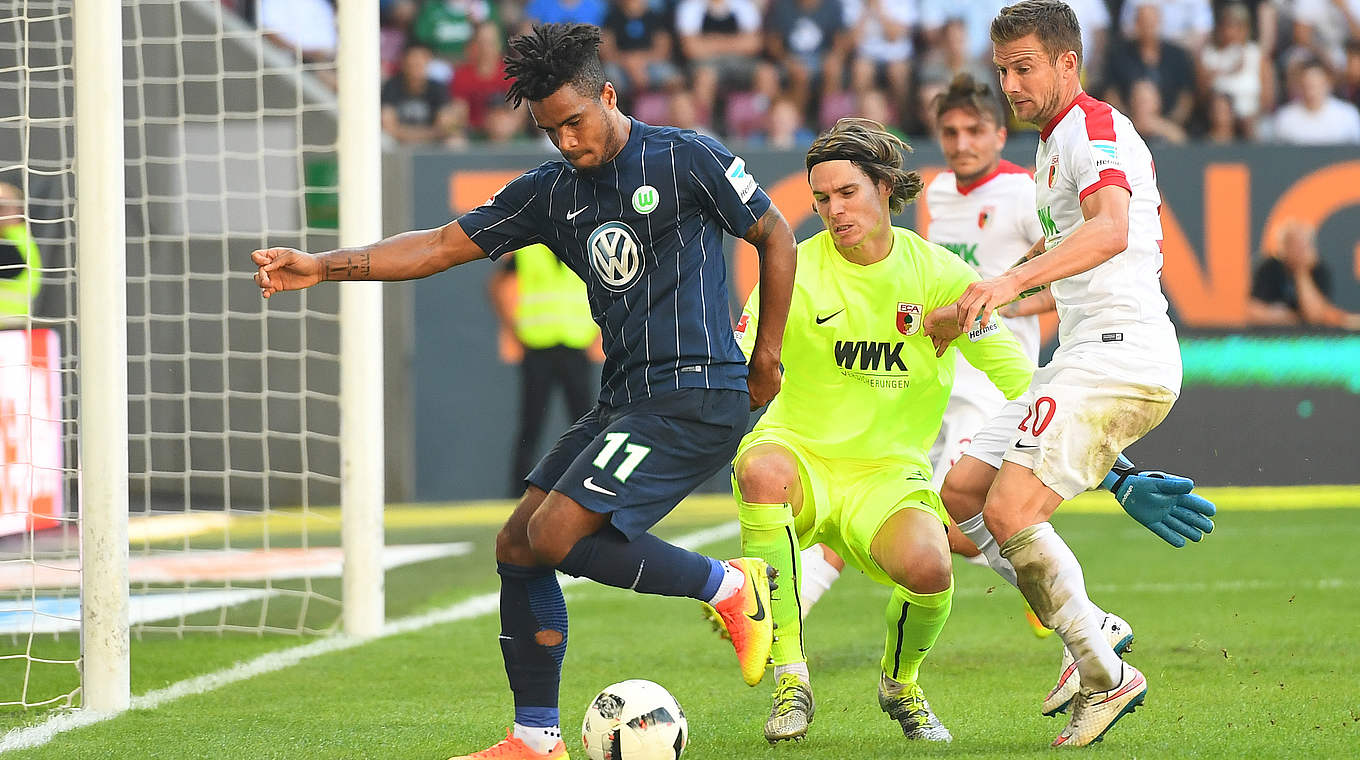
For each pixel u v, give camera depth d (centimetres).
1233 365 3738
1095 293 1371
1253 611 2239
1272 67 4612
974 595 2466
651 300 1266
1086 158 1320
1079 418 1345
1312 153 3744
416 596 2528
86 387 1612
